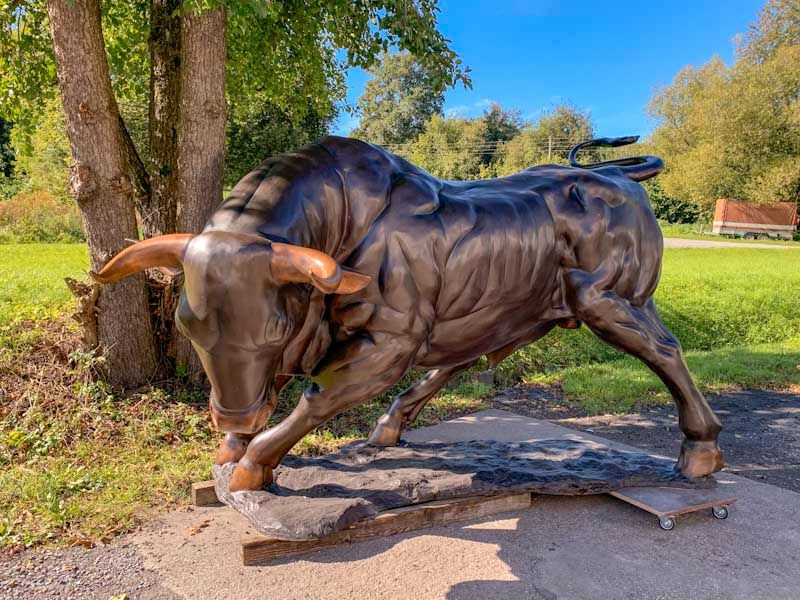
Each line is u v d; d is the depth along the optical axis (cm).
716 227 3100
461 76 534
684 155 3303
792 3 3073
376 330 249
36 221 1644
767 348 784
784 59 2783
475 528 289
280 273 195
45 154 1889
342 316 248
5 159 2261
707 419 310
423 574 251
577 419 506
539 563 259
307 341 244
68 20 413
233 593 238
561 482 300
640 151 3928
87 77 425
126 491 334
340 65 751
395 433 355
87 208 448
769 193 2778
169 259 207
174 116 512
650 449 427
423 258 251
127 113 1212
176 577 250
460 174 4584
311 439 429
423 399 358
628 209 302
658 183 3759
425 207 256
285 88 720
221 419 210
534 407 541
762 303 967
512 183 301
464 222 263
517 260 276
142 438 412
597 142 353
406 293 249
